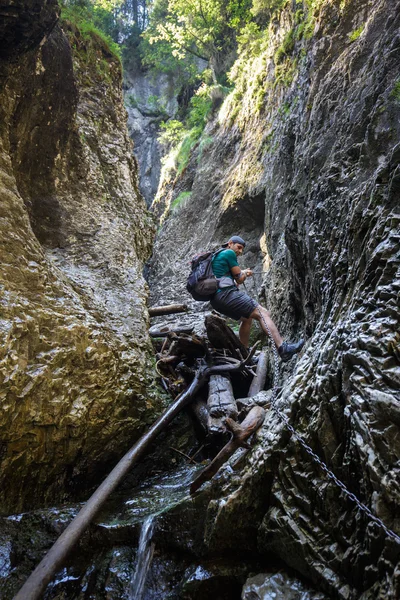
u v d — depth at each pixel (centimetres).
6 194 554
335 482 321
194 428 679
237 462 443
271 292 905
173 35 2050
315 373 410
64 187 781
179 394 687
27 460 500
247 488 403
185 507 437
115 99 1056
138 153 2603
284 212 926
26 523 496
